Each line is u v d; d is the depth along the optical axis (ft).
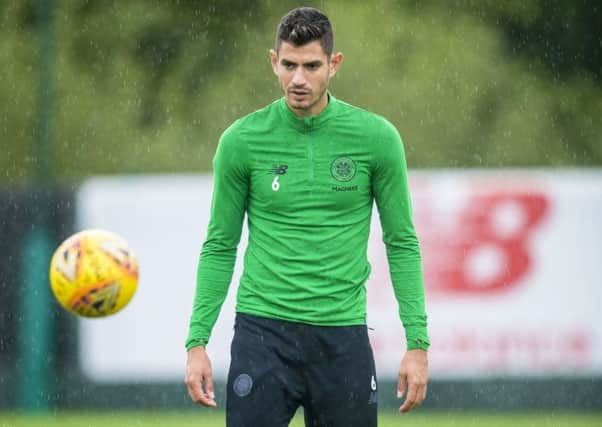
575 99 305.94
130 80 301.02
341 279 73.56
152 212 168.45
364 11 302.25
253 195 74.33
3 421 161.68
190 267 167.94
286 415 74.02
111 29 305.12
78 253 82.64
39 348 172.24
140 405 170.19
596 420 159.53
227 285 75.61
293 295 73.41
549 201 165.99
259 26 307.37
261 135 73.82
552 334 166.40
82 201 170.71
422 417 163.63
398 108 289.12
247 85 301.43
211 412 168.04
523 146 295.69
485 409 167.12
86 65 301.63
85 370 171.22
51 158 193.36
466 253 165.78
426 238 165.89
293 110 73.51
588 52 313.53
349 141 73.72
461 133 290.15
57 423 158.20
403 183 74.74
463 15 309.63
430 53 299.17
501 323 166.30
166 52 304.91
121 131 293.84
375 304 164.45
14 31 302.66
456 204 165.99
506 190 165.78
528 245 166.09
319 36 71.77
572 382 166.71
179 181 168.45
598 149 301.63
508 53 311.88
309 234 73.46
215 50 305.12
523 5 312.50
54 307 172.35
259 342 73.56
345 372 73.72
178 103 299.58
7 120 293.23
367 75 290.97
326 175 73.51
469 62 299.58
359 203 74.18
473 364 166.91
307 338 73.36
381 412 167.73
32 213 172.65
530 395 166.81
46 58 193.98
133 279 83.71
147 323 169.17
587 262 165.78
